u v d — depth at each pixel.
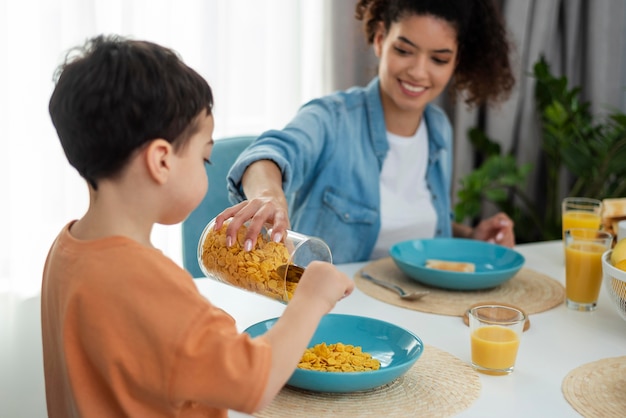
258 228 1.02
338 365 0.99
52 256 0.86
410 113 1.89
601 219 1.69
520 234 3.01
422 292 1.41
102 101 0.77
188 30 2.37
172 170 0.82
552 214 2.96
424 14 1.71
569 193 3.16
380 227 1.89
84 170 0.82
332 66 2.60
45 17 2.12
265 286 1.00
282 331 0.82
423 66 1.75
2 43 2.05
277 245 1.02
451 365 1.08
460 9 1.75
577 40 3.07
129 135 0.78
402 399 0.97
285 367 0.79
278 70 2.55
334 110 1.85
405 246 1.63
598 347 1.18
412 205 1.95
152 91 0.78
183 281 0.78
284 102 2.58
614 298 1.21
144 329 0.75
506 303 1.37
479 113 2.99
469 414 0.93
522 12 2.83
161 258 0.80
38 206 2.19
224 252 1.03
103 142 0.78
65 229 0.88
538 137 3.06
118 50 0.80
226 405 0.76
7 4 2.05
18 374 2.07
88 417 0.80
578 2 2.96
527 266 1.65
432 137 1.97
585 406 0.96
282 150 1.59
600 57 3.00
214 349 0.74
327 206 1.84
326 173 1.83
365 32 1.99
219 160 1.86
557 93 2.74
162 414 0.78
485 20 1.91
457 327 1.25
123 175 0.81
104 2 2.23
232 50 2.48
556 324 1.28
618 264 1.22
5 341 2.16
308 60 2.62
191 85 0.81
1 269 2.14
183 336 0.74
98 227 0.83
